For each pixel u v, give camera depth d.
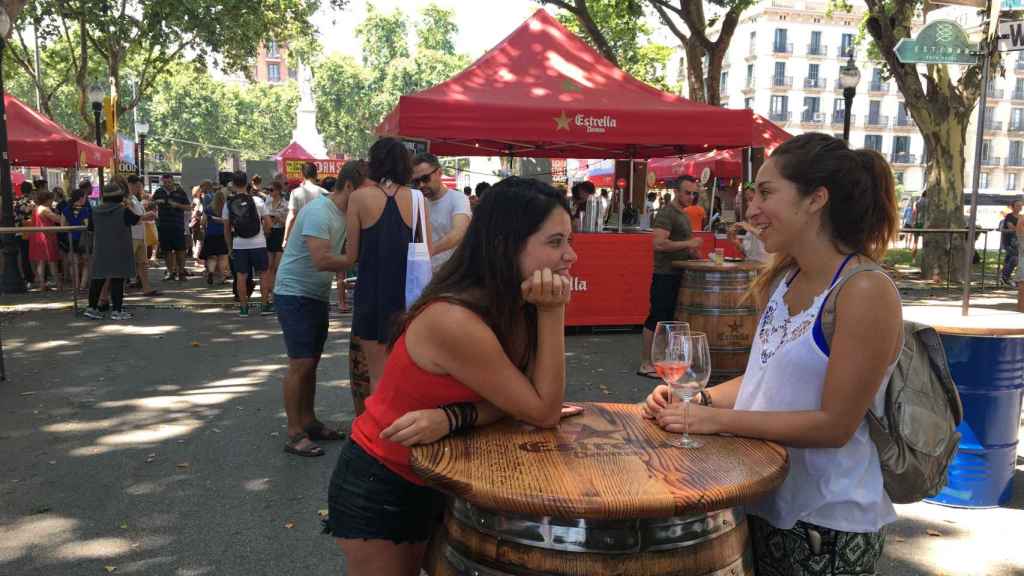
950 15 5.80
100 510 3.95
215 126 79.75
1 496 4.12
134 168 27.42
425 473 1.59
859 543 1.79
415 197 4.19
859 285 1.65
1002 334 3.79
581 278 9.05
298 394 4.77
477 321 1.73
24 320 9.71
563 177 22.45
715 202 16.98
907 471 1.81
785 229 1.77
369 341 4.21
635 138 8.08
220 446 4.94
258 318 9.95
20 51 27.16
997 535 3.72
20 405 5.88
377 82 79.81
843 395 1.66
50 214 12.38
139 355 7.70
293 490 4.22
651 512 1.43
